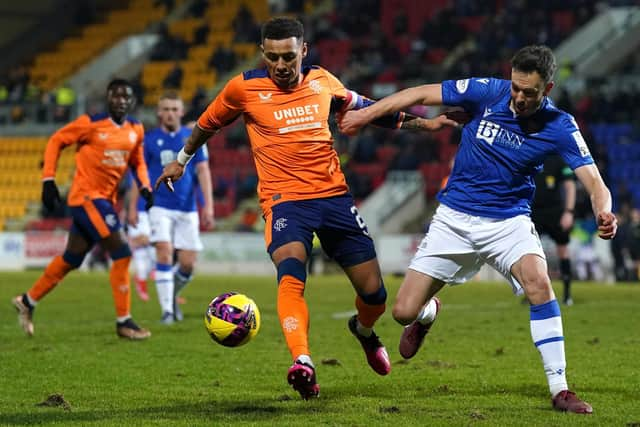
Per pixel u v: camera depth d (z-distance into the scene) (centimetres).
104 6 16100
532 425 2052
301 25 2353
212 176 11400
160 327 4147
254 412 2219
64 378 2767
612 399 2405
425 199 10662
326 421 2100
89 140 3675
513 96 2200
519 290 2378
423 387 2581
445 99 2320
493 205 2325
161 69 14288
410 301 2373
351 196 2423
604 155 10025
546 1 13162
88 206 3672
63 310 5084
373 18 13938
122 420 2123
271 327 4175
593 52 12488
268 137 2378
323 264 9700
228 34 14750
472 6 13500
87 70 14900
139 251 5809
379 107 2330
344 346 3494
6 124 13788
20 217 12038
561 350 2272
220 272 9756
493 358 3152
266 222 2378
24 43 15125
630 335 3812
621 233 8375
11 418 2148
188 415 2186
